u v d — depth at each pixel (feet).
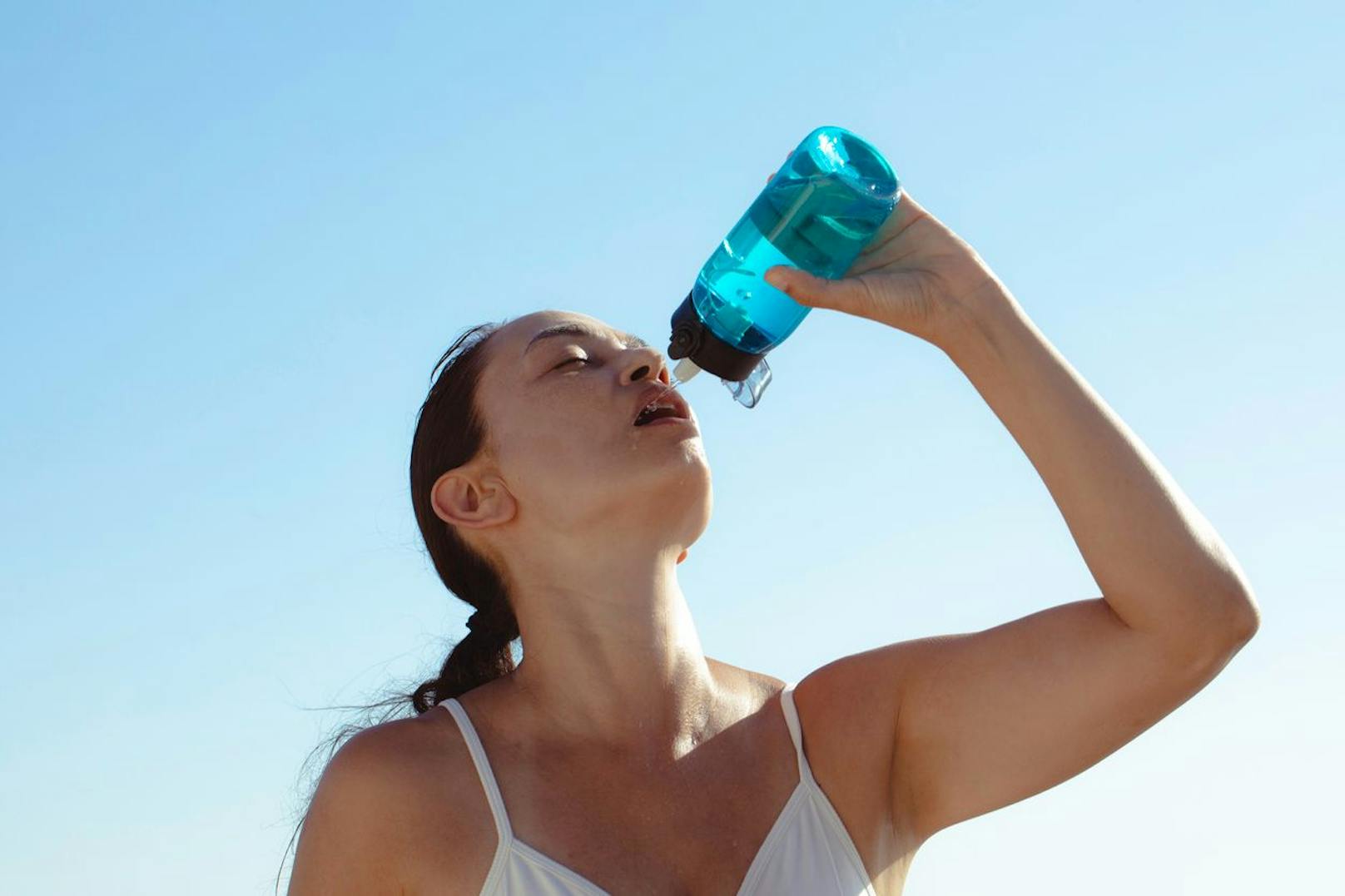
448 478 9.02
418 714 9.36
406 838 7.52
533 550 8.51
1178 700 7.61
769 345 8.54
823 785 7.87
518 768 7.73
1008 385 7.75
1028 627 7.87
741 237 8.39
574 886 7.25
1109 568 7.43
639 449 8.34
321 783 7.79
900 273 8.00
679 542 8.34
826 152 8.21
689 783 7.74
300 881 7.67
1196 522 7.51
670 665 8.05
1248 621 7.42
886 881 7.80
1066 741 7.72
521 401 8.79
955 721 7.95
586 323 9.25
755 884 7.36
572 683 8.07
